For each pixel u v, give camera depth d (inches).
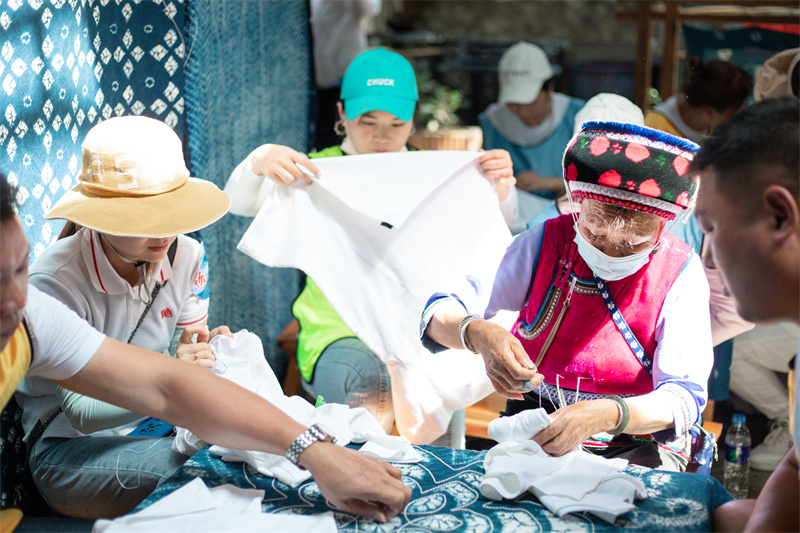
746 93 137.6
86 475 76.8
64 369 61.6
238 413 60.4
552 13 344.5
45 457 79.4
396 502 55.8
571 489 58.5
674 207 67.8
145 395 62.1
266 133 137.3
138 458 76.8
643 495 58.7
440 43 326.0
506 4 348.8
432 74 317.1
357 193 96.6
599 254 70.6
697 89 138.5
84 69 90.2
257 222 98.5
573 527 54.9
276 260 98.0
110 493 76.4
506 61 177.3
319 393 106.8
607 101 109.2
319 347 109.1
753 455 123.6
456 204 100.3
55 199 86.7
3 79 75.7
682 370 72.4
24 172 80.4
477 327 71.8
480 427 106.6
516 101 173.3
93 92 92.4
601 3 338.0
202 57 101.7
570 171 71.0
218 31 109.5
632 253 70.4
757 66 173.3
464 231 99.5
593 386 77.2
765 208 49.0
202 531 53.1
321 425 64.4
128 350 62.9
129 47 94.5
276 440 59.5
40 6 80.5
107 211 73.0
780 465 58.8
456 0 353.1
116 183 74.5
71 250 78.3
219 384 61.9
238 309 127.9
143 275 81.4
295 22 155.1
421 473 63.7
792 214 48.1
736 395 140.7
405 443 66.7
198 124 99.3
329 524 54.5
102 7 91.9
